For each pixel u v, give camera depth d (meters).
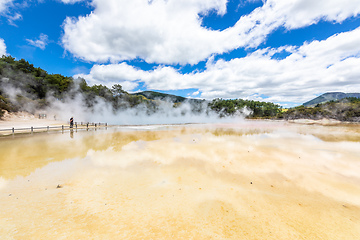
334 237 3.85
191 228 4.08
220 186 6.57
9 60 41.25
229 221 4.37
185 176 7.59
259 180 7.23
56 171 7.91
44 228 3.98
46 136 18.05
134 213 4.68
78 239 3.64
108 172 7.93
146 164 9.23
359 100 54.59
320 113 53.41
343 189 6.41
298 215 4.70
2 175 7.31
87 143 14.61
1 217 4.34
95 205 5.06
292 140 17.31
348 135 21.25
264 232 3.97
